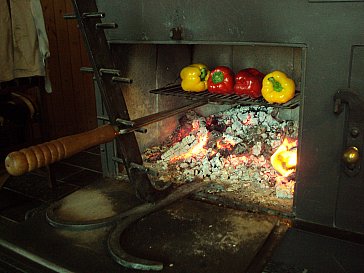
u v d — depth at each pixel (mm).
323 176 1220
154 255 1091
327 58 1129
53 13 3117
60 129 3363
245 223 1237
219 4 1267
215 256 1081
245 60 1890
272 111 1861
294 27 1158
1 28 2229
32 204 2277
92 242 1162
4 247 1179
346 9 1069
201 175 1656
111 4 1489
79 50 3385
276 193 1454
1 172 2447
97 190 1502
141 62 1763
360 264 1199
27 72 2412
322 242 1241
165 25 1396
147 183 1355
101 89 1188
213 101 1643
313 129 1202
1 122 2439
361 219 1191
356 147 1137
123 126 1223
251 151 1740
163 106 1969
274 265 1304
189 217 1281
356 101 1107
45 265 1087
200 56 2016
